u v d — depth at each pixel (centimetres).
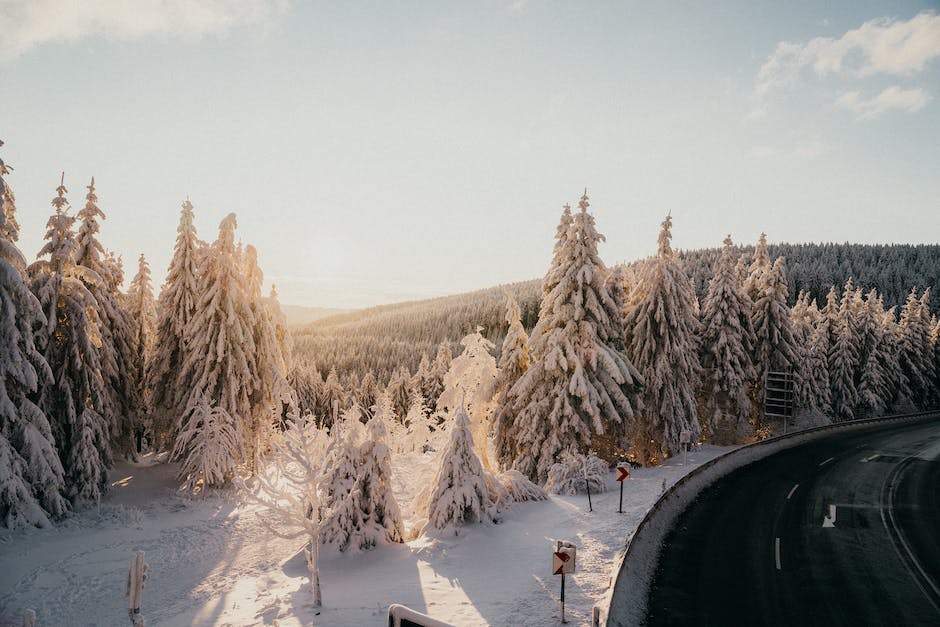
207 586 1582
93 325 2406
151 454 3450
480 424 2705
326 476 1656
